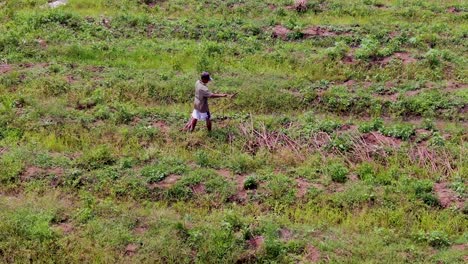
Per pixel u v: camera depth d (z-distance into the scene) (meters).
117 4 24.73
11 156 14.70
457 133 16.30
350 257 11.89
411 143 15.84
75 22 22.38
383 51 20.09
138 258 11.90
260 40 21.75
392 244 12.29
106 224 12.72
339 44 20.53
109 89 18.20
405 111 17.44
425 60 19.64
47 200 13.37
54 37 21.42
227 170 14.81
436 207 13.47
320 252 12.02
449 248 12.26
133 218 12.89
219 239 12.18
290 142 15.91
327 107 17.80
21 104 17.34
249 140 16.02
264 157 15.27
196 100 15.94
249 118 17.06
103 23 22.58
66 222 12.84
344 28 22.06
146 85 18.38
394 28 22.09
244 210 13.45
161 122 16.78
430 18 23.50
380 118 17.36
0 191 13.85
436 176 14.60
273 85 18.48
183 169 14.51
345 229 12.89
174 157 15.06
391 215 13.18
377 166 14.93
